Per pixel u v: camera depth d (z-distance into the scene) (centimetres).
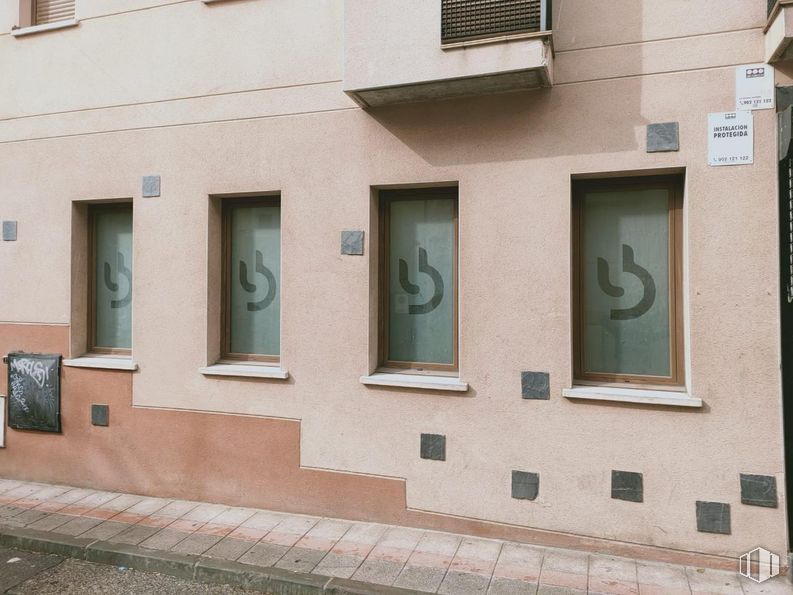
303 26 474
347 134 459
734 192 375
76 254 550
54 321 550
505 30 388
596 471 398
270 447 479
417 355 468
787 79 369
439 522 434
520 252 416
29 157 560
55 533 439
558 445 407
